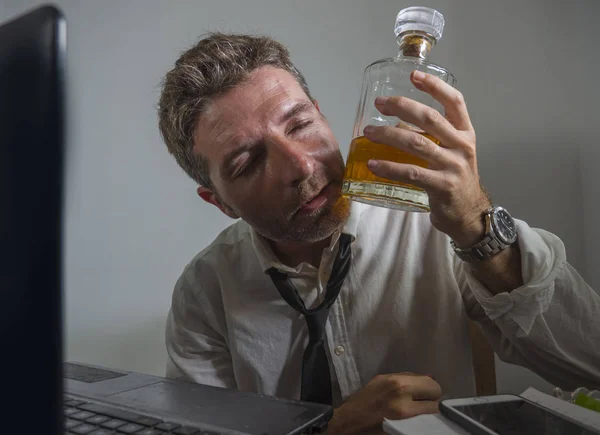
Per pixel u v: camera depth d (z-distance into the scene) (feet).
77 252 4.76
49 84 0.69
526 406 1.50
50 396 0.72
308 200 2.11
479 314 2.69
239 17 4.98
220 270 2.98
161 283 4.77
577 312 2.08
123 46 4.95
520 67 4.20
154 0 4.98
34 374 0.72
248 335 2.77
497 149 4.26
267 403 1.55
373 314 2.70
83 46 4.99
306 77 4.94
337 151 2.19
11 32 0.71
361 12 4.85
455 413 1.40
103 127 4.90
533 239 1.99
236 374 2.81
